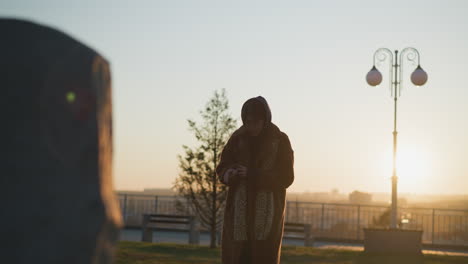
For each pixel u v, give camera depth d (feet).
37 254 4.84
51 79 5.14
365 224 59.67
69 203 5.04
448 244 53.83
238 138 14.42
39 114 5.05
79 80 5.31
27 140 4.99
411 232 35.96
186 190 39.55
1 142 4.95
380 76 41.55
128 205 65.31
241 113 14.32
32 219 4.88
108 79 5.86
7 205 4.87
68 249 4.97
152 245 37.22
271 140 14.10
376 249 36.01
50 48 5.23
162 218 48.06
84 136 5.26
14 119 5.00
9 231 4.83
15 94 5.02
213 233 38.81
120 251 32.94
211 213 39.42
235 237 13.84
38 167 4.98
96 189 5.28
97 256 5.19
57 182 5.02
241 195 13.91
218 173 14.53
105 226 5.31
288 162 14.15
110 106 5.91
